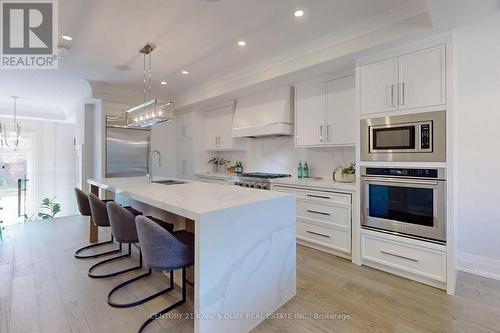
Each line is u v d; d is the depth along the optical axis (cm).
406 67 241
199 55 325
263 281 188
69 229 409
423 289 227
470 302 207
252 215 180
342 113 314
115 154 481
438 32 220
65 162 733
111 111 473
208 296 153
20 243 342
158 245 164
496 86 244
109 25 253
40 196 694
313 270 265
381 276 252
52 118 661
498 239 248
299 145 361
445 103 221
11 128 658
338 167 358
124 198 363
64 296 214
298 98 362
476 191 257
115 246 332
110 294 215
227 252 163
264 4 220
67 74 393
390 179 254
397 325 180
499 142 245
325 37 275
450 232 220
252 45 297
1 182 648
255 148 476
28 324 178
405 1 217
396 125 248
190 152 531
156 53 318
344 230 290
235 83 394
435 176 227
